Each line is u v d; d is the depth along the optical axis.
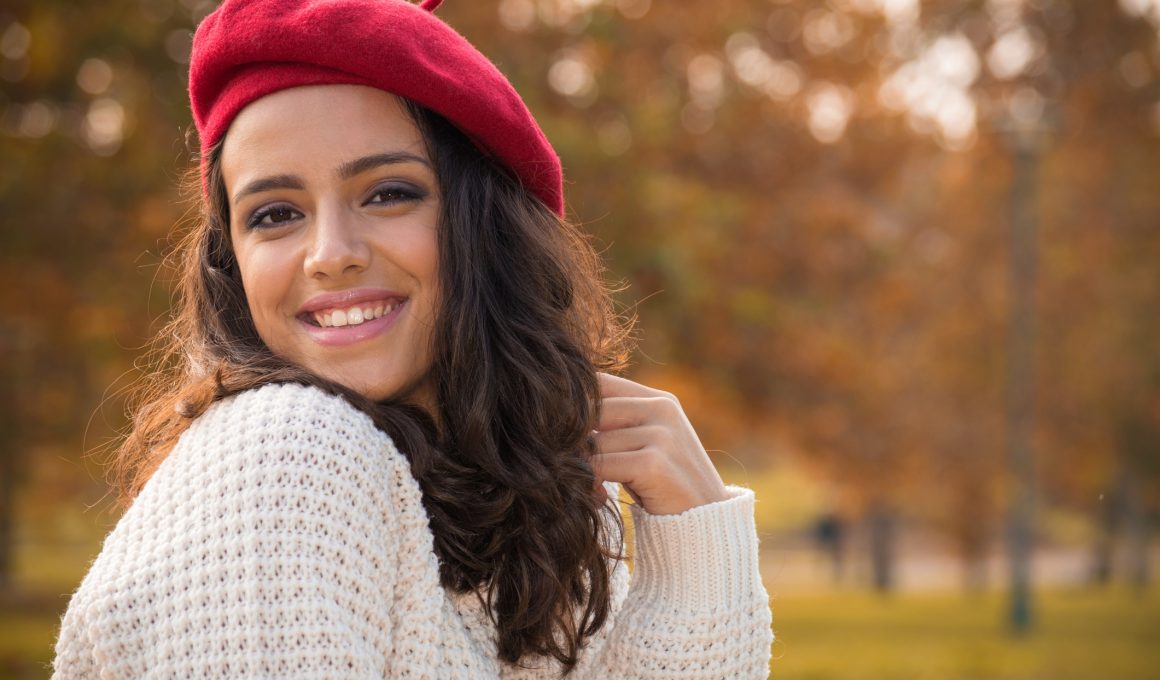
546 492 1.76
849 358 15.05
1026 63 21.00
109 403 9.83
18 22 9.43
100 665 1.50
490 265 1.83
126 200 9.38
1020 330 17.64
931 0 18.20
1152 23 21.11
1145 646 14.80
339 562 1.51
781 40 14.80
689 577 1.87
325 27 1.66
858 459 16.97
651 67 13.28
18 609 17.25
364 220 1.72
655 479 1.89
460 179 1.78
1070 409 21.84
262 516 1.49
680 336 12.49
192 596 1.48
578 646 1.84
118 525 1.58
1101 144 21.59
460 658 1.66
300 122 1.68
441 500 1.70
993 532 23.89
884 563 25.95
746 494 1.93
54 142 9.34
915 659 12.88
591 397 1.88
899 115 15.74
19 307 10.27
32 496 18.17
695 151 13.62
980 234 20.81
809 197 14.84
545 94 11.14
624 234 10.28
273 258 1.71
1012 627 16.97
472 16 10.95
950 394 20.59
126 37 9.23
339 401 1.61
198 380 1.72
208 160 1.79
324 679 1.46
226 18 1.70
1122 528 28.81
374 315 1.74
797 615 18.98
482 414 1.73
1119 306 21.55
